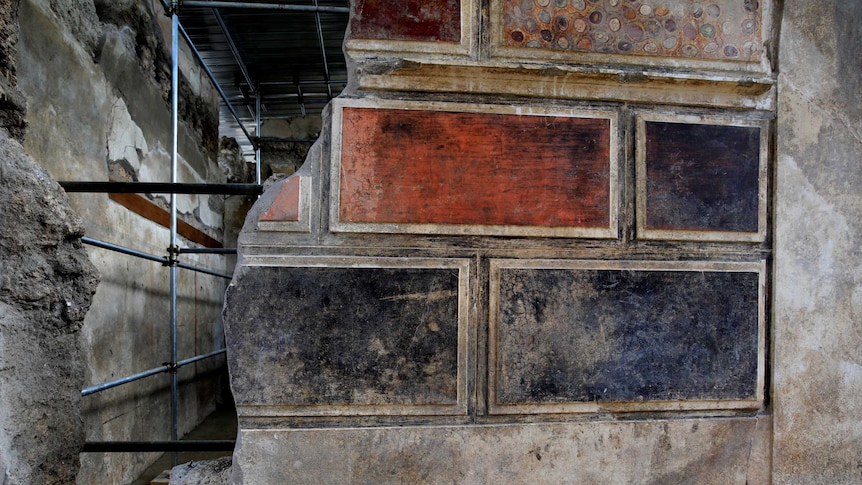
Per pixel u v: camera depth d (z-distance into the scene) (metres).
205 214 5.01
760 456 1.72
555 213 1.64
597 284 1.66
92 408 2.69
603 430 1.66
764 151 1.73
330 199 1.57
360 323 1.57
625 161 1.68
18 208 1.32
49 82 2.41
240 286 1.54
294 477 1.55
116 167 3.12
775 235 1.72
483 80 1.62
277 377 1.55
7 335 1.27
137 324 3.31
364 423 1.59
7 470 1.25
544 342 1.63
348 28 1.59
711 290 1.71
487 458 1.61
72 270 1.47
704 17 1.71
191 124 4.55
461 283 1.60
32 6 2.29
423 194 1.60
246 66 4.80
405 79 1.60
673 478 1.69
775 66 1.74
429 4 1.61
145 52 3.59
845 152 1.75
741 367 1.72
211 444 1.85
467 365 1.61
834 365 1.74
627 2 1.68
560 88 1.65
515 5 1.64
